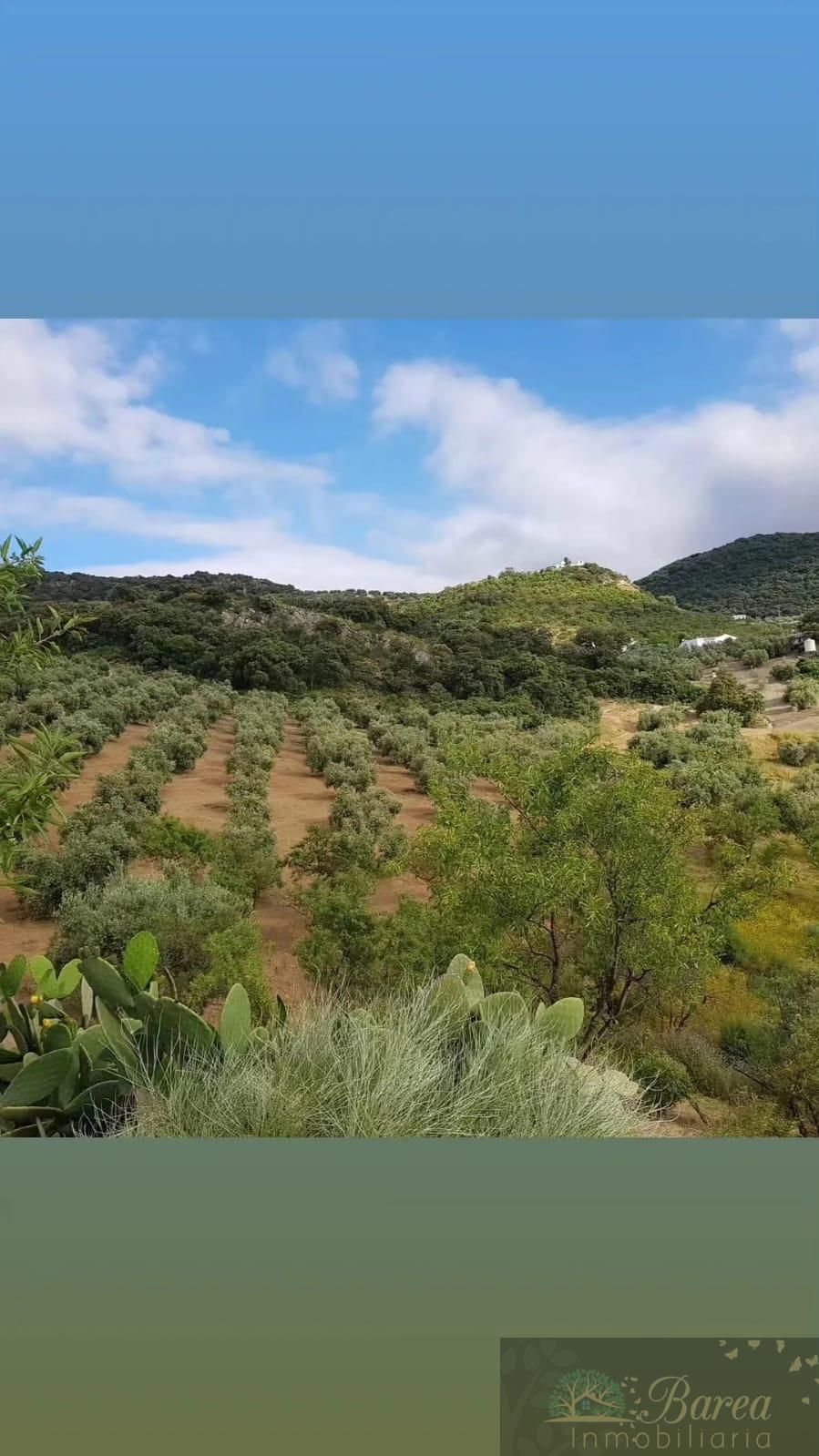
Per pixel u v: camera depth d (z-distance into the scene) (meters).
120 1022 2.12
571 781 4.61
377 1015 2.25
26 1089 1.99
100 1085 2.00
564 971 4.97
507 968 4.78
